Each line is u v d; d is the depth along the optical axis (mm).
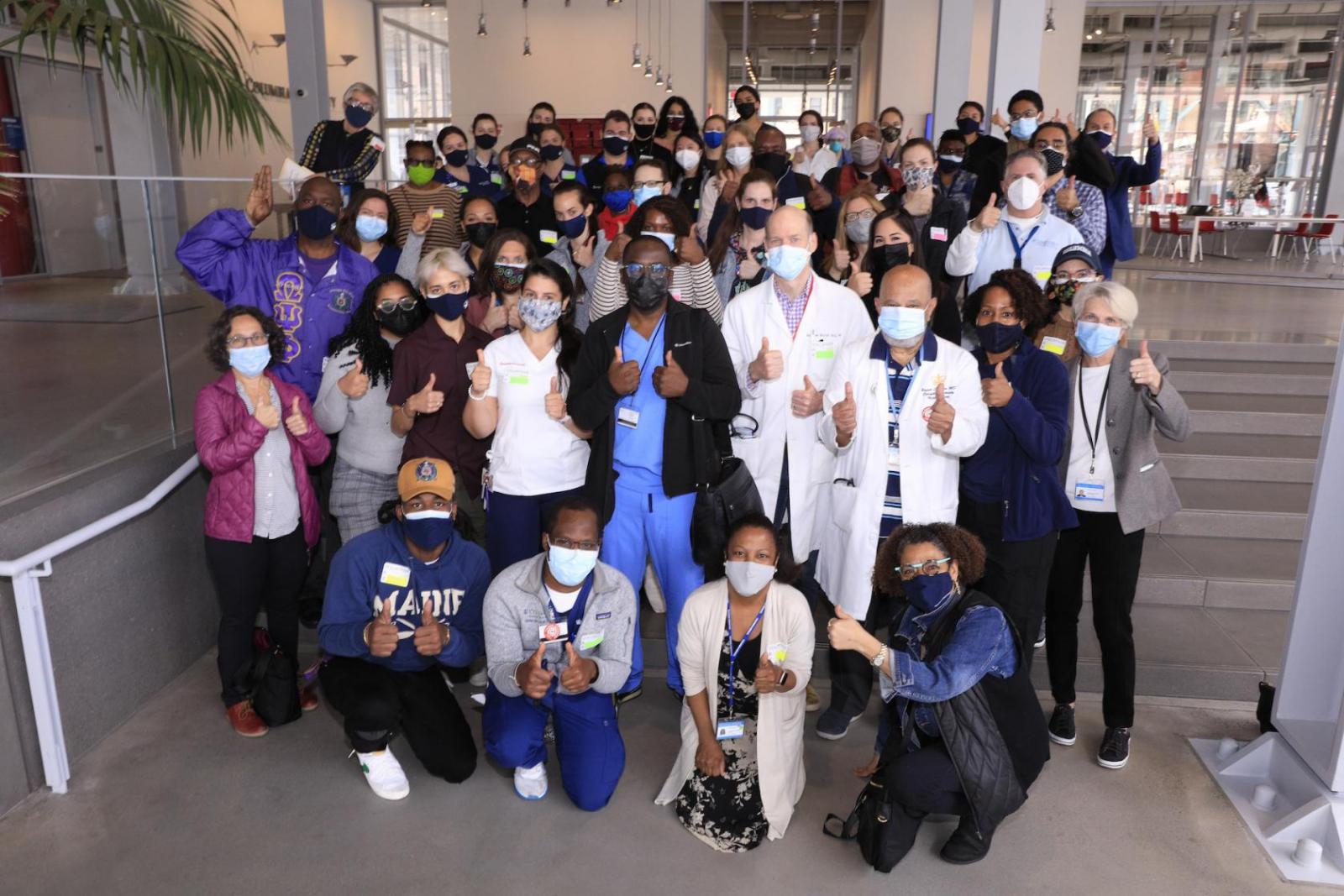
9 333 3184
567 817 3047
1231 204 14891
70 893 2676
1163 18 14844
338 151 5254
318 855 2848
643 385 3266
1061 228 3994
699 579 3395
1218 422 5316
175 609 3900
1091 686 3879
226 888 2701
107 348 3613
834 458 3529
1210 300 8258
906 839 2756
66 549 3074
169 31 3980
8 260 3182
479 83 14469
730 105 15984
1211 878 2793
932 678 2609
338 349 3686
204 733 3521
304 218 3777
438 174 6535
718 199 4605
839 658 3457
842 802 3150
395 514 3137
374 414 3721
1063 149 4621
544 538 2924
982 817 2654
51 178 3332
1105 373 3277
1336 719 3016
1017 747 2709
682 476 3242
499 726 3055
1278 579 4328
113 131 5051
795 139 16234
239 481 3371
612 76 14305
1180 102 15219
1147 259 12594
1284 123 15047
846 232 4062
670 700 3795
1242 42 14797
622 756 3084
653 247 3070
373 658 3174
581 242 4426
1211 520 4730
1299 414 5262
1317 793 2951
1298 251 13883
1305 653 3111
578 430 3254
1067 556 3355
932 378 3201
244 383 3395
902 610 2938
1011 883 2762
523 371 3418
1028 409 3018
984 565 2793
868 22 15258
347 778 3250
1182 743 3520
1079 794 3201
